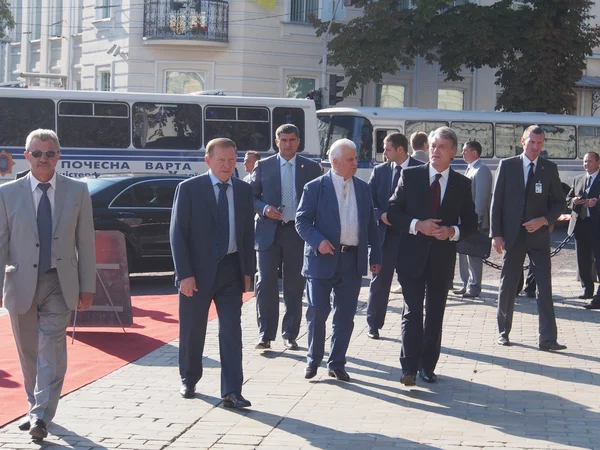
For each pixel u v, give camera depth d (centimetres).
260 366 821
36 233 611
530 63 3006
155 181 1412
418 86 3397
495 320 1050
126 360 857
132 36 3034
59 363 614
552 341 891
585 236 1219
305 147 2319
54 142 616
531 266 927
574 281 1445
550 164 885
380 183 930
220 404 695
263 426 636
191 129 2219
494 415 664
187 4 2992
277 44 3108
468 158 1178
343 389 739
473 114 2659
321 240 740
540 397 715
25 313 613
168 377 788
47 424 598
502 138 2702
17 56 3947
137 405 692
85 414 667
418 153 1037
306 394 723
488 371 803
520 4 3328
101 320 981
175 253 688
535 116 2758
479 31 2914
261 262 879
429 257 738
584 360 845
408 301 741
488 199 1153
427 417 659
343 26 2959
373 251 772
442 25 2916
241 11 3045
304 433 619
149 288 1393
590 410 677
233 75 3052
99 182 1398
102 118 2142
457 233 733
